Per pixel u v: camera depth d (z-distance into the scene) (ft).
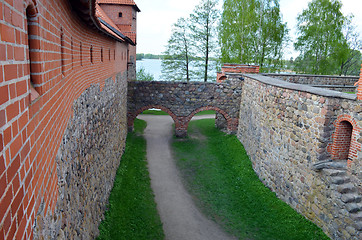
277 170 40.06
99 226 28.71
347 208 27.04
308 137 32.65
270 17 96.78
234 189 44.50
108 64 35.01
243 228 34.40
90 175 24.18
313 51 97.96
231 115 69.05
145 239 31.55
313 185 31.68
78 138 19.35
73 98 17.72
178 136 70.90
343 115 29.12
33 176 7.61
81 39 20.63
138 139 68.59
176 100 68.74
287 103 37.35
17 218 5.96
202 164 54.65
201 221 36.14
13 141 5.73
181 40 109.91
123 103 55.88
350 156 28.71
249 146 54.19
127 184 42.88
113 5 72.54
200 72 115.03
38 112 8.46
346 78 60.85
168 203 40.34
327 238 28.94
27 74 7.15
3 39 5.19
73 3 15.92
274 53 100.73
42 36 9.42
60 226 13.01
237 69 69.51
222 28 106.32
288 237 31.19
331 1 95.45
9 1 5.61
